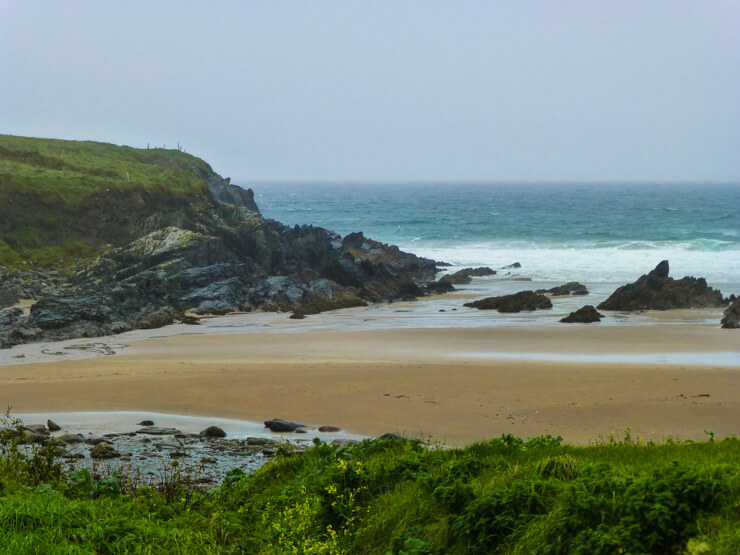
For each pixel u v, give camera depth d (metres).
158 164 117.88
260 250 79.81
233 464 23.55
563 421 30.14
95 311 55.53
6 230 78.69
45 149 106.94
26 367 42.31
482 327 57.34
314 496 15.39
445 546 12.80
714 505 11.45
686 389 35.06
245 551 13.73
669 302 66.94
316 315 64.50
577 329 55.94
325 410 32.31
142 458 24.03
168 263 69.81
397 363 42.72
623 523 11.26
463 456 16.64
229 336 54.00
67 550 12.38
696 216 182.00
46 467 18.42
